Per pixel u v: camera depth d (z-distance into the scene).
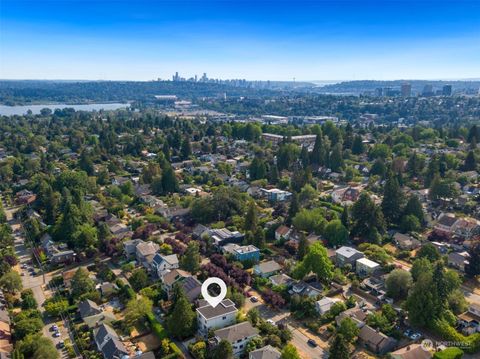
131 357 70.94
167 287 91.94
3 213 138.12
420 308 77.88
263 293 92.56
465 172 181.62
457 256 106.50
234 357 71.94
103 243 115.50
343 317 80.62
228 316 78.81
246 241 116.19
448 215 132.62
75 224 123.31
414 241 118.81
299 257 107.00
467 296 92.81
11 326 80.94
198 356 71.00
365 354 73.31
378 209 122.75
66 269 107.88
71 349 74.88
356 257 106.56
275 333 76.06
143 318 84.12
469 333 78.50
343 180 190.12
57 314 85.50
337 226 118.56
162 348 73.81
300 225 124.38
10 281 92.12
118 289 94.19
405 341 76.31
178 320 76.62
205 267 99.56
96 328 79.19
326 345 75.94
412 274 94.25
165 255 108.00
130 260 111.12
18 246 123.69
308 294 90.00
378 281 96.19
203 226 128.50
